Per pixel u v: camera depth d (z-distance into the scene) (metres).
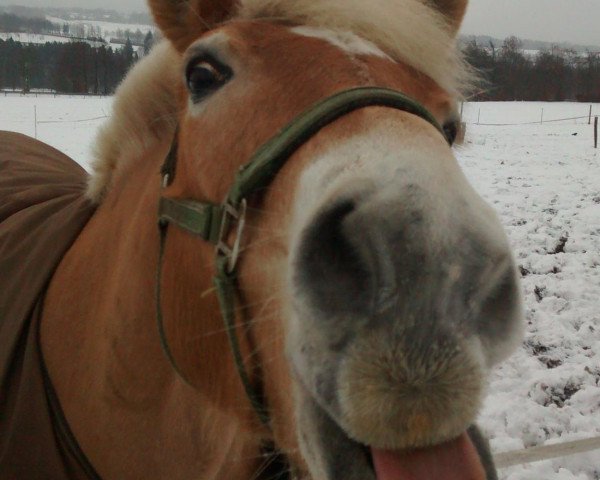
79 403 1.71
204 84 1.23
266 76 1.13
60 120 21.00
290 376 1.01
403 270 0.79
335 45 1.14
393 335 0.79
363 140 0.94
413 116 1.00
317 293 0.85
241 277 1.13
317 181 0.94
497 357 0.89
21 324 1.79
